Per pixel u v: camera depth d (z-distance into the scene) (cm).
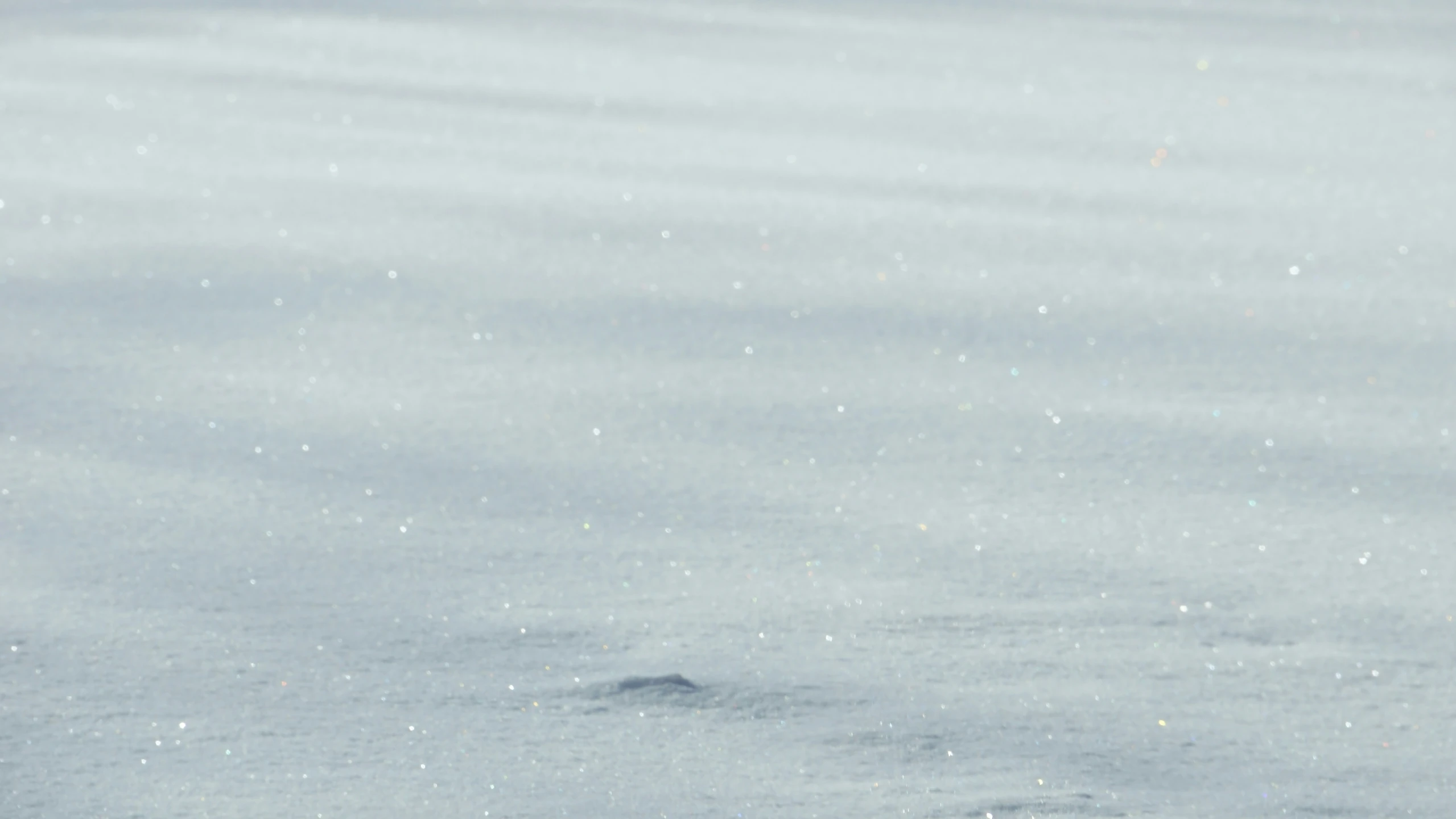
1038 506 1114
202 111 2739
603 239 1908
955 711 805
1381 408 1349
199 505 1076
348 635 881
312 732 768
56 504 1070
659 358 1452
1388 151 2634
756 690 824
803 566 998
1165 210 2164
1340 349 1524
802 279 1750
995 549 1033
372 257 1788
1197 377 1433
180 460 1164
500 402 1317
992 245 1938
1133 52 3744
